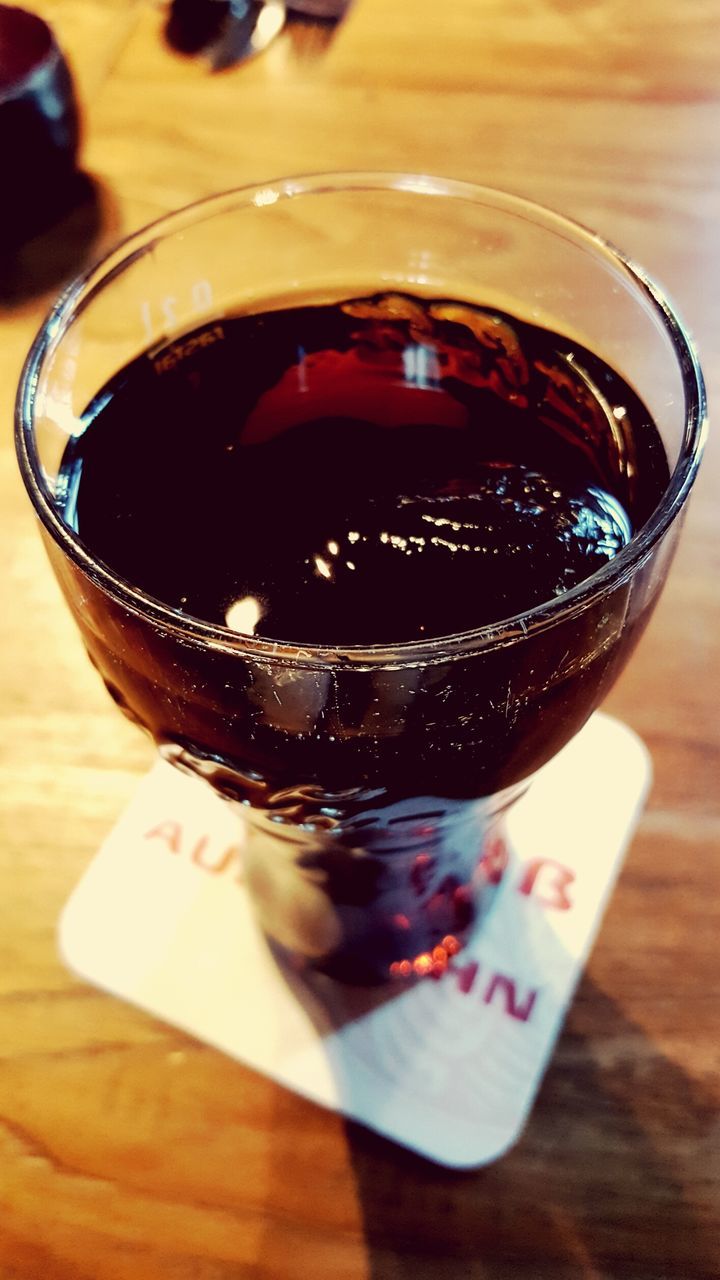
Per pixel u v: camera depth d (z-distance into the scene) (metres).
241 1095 0.21
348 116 0.36
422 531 0.17
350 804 0.17
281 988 0.22
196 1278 0.19
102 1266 0.19
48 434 0.17
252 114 0.36
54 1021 0.22
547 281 0.20
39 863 0.24
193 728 0.17
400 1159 0.20
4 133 0.31
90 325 0.19
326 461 0.18
